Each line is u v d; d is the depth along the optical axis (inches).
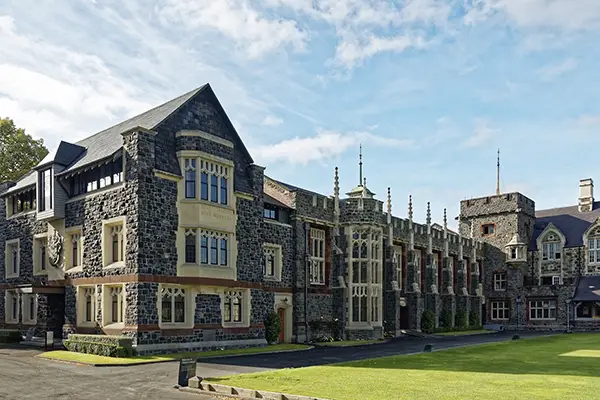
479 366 795.4
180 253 1026.7
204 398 565.3
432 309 1859.0
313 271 1430.9
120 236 1008.9
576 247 2182.6
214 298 1084.5
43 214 1149.7
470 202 2442.2
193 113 1112.8
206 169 1078.4
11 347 1063.6
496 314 2313.0
